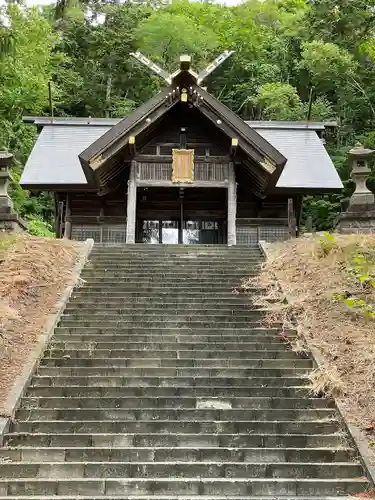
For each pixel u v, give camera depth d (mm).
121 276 10711
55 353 7605
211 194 18781
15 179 21781
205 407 6527
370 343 7426
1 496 4875
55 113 34406
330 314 8516
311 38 33438
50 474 5285
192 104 16266
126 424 6066
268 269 10938
